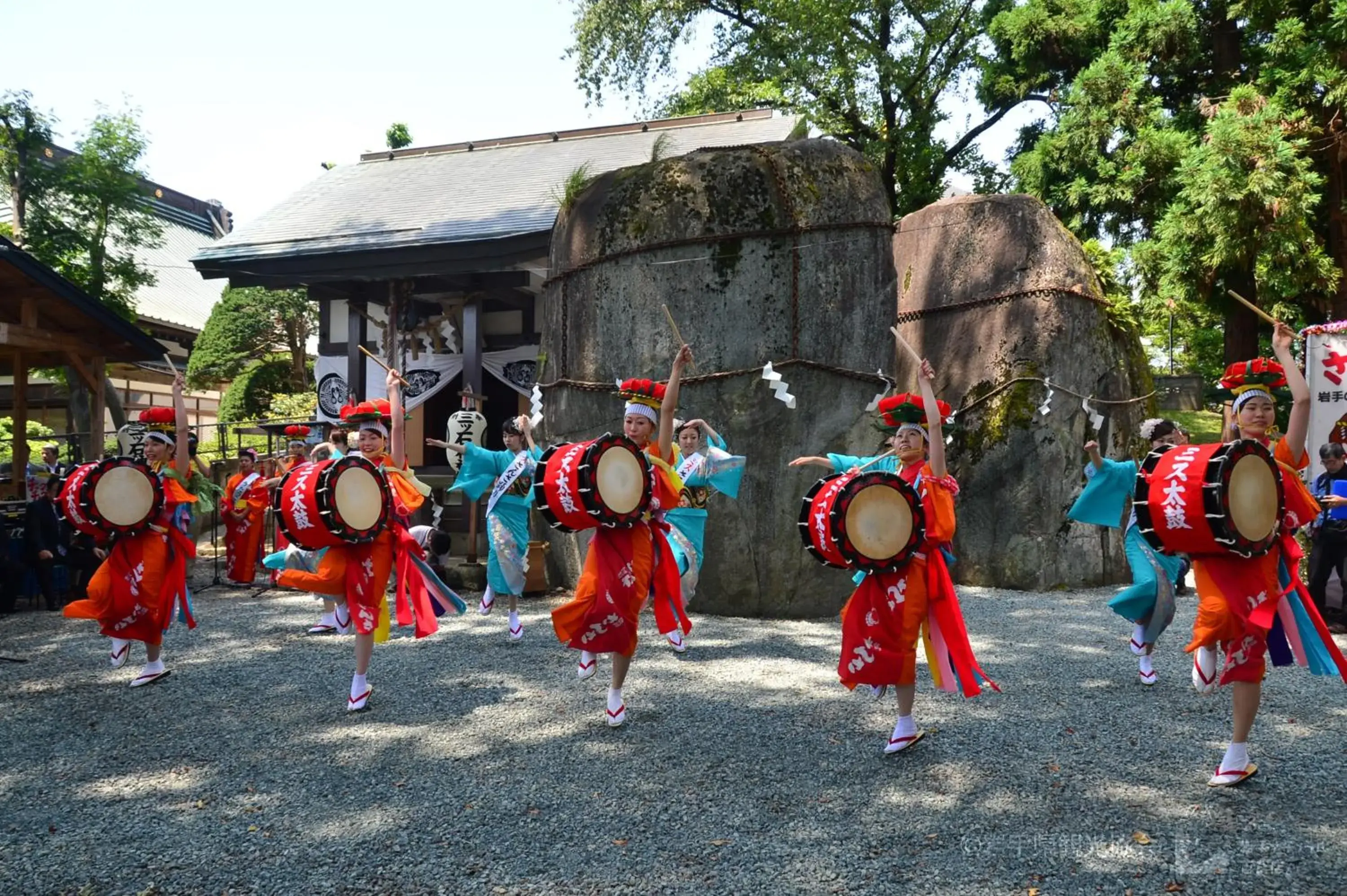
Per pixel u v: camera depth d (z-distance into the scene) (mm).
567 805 3777
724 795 3863
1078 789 3881
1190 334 23062
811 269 7953
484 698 5344
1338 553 6996
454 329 14141
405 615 5297
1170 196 15867
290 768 4230
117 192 16625
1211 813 3615
